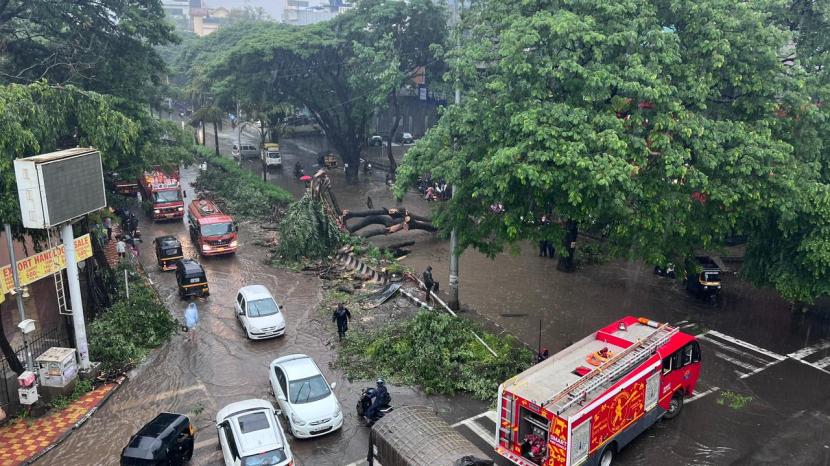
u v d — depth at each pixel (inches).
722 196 741.3
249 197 1742.1
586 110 751.7
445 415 701.3
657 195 767.7
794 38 940.6
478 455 517.0
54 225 692.7
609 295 1099.3
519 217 803.4
